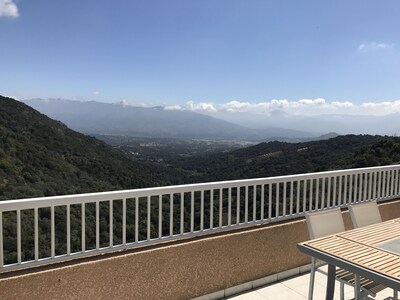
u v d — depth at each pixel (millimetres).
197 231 2988
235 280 3145
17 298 2113
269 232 3355
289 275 3529
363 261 1849
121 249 2590
